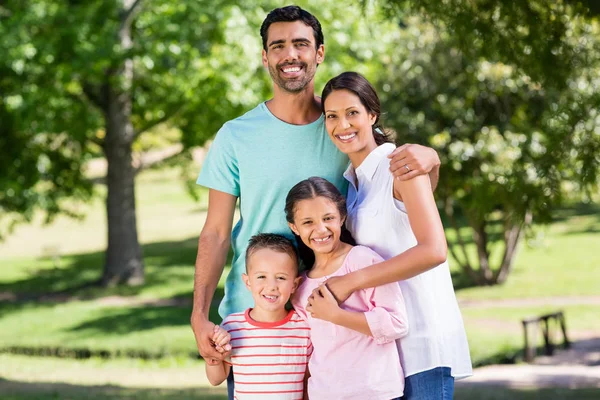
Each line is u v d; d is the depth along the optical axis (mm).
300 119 4492
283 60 4379
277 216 4531
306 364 4320
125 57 23203
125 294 27516
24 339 20719
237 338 4348
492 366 16250
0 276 33188
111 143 27719
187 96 23891
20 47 22156
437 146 22578
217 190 4629
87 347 19203
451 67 22703
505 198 10695
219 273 4613
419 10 8203
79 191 28641
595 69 10961
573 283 25984
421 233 3936
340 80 4219
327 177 4512
